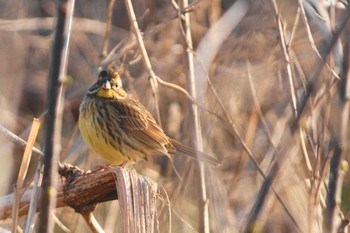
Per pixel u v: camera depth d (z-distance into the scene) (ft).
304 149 30.45
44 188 18.78
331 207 23.07
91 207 27.94
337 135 22.57
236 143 43.52
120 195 26.32
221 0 50.44
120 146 38.42
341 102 22.08
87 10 53.52
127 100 39.24
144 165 44.68
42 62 53.31
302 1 31.71
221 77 44.75
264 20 44.60
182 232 40.04
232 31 46.91
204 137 39.04
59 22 18.03
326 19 30.09
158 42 47.21
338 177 22.88
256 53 45.68
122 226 26.11
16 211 25.11
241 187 41.63
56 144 18.71
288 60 32.71
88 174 27.48
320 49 40.04
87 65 51.13
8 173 43.27
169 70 46.57
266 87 44.60
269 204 35.91
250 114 44.11
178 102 46.34
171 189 43.19
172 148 38.68
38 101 53.01
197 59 38.47
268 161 40.06
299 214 33.14
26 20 50.21
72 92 50.83
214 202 35.24
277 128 39.93
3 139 43.75
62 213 42.75
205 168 35.81
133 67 46.91
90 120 38.14
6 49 50.14
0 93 48.55
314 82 21.48
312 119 32.14
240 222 38.68
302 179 32.81
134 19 36.60
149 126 38.75
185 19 37.55
